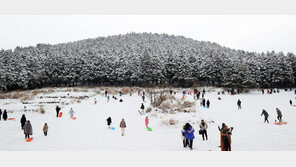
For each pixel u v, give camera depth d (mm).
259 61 55281
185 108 17578
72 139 10680
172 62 54188
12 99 32938
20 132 12570
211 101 27797
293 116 15906
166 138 10555
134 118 16859
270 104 24328
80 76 58719
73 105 25531
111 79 57844
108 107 23938
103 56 60625
